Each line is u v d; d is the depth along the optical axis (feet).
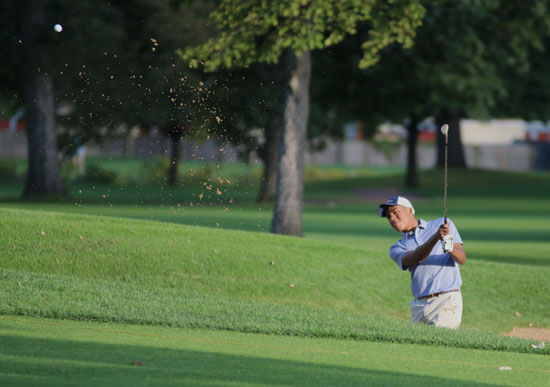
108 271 130.21
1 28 344.69
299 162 215.31
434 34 372.17
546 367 67.51
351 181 569.64
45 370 55.98
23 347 64.49
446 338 79.30
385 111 456.45
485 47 399.65
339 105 457.68
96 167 476.13
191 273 134.21
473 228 291.99
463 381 59.47
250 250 148.36
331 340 78.64
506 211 385.29
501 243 238.48
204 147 472.44
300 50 197.16
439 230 82.84
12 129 622.13
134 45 348.79
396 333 81.05
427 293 88.99
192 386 52.90
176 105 347.77
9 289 95.81
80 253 134.10
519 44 395.55
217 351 67.46
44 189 353.92
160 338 73.31
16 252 131.23
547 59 518.78
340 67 418.92
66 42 339.36
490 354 73.77
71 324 79.82
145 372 56.75
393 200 89.97
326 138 506.48
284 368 61.00
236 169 489.26
